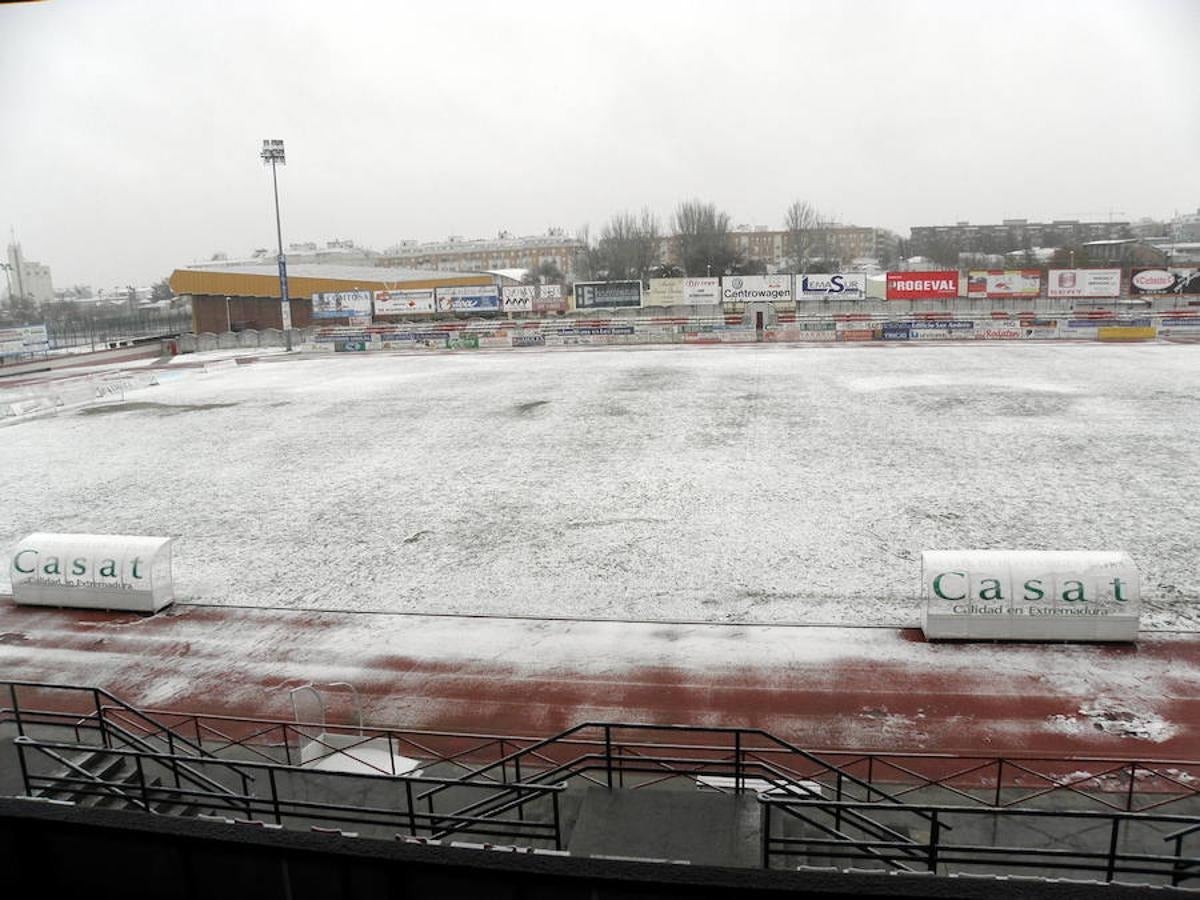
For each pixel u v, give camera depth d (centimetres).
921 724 1186
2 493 2562
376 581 1777
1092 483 2239
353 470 2681
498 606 1625
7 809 330
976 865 850
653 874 282
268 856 307
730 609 1571
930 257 16700
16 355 7038
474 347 6562
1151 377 3919
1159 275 6656
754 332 6153
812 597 1609
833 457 2586
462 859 294
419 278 11781
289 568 1870
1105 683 1280
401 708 1285
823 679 1316
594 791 799
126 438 3347
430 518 2166
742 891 274
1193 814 962
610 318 7819
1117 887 272
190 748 1116
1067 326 5716
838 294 6875
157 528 2181
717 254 11188
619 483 2395
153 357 7094
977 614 1411
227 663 1450
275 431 3356
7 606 1731
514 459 2731
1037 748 1119
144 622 1628
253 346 7556
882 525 1972
